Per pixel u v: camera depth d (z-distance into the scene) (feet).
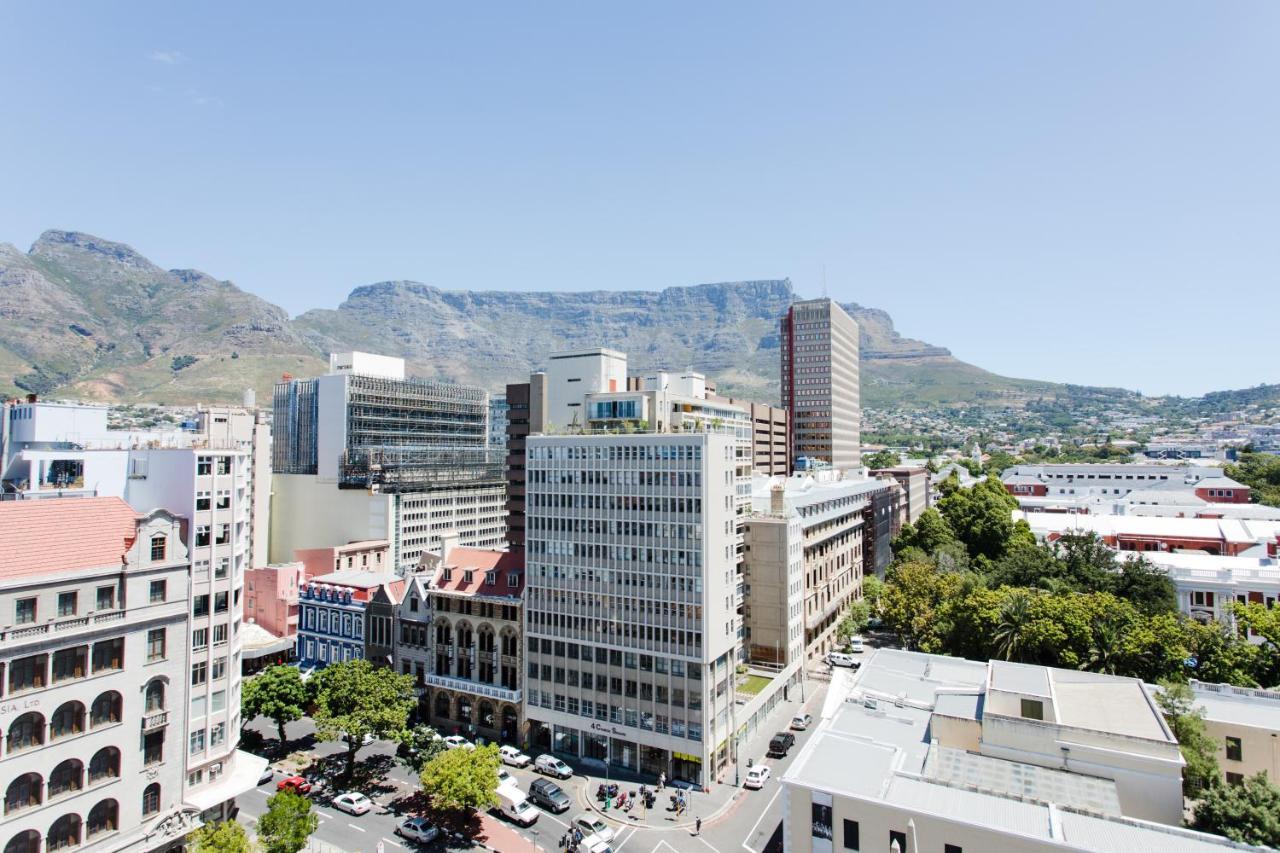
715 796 290.56
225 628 252.01
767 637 407.03
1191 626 324.39
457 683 359.66
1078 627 322.55
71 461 290.56
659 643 309.22
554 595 336.49
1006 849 171.94
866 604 504.02
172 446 314.35
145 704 225.56
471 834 258.57
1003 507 578.66
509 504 439.63
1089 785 198.08
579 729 327.06
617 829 263.08
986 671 295.69
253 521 618.03
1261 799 192.44
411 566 590.96
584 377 435.12
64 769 206.59
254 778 254.88
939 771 207.31
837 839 192.24
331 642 423.64
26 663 199.62
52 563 209.46
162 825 223.92
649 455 315.99
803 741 340.39
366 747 337.72
